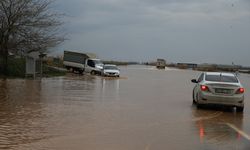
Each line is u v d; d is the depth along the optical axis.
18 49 39.12
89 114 14.86
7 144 9.38
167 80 48.41
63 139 10.09
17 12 37.84
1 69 38.78
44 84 31.75
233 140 10.45
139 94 25.38
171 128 12.29
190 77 59.19
